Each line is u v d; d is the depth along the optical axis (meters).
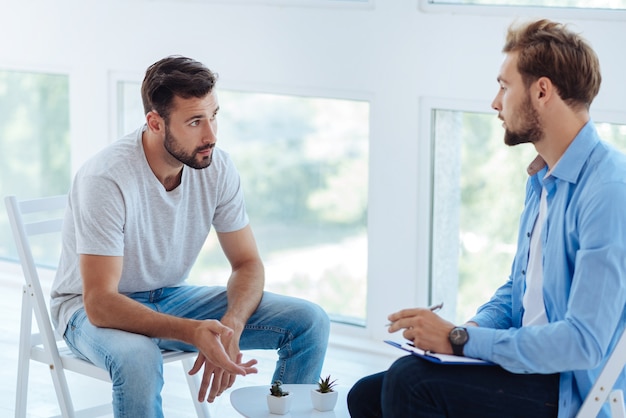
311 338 2.69
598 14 3.23
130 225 2.60
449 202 3.70
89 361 2.61
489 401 2.07
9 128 4.79
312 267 4.07
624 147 3.30
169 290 2.82
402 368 2.09
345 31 3.74
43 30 4.51
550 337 2.00
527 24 2.16
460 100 3.55
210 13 4.03
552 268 2.13
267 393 2.43
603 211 2.02
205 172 2.73
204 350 2.43
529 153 3.51
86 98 4.46
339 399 2.42
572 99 2.12
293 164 4.02
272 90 3.97
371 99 3.75
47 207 2.81
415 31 3.59
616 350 2.04
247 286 2.75
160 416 2.42
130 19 4.25
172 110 2.53
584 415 2.07
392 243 3.80
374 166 3.79
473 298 3.74
